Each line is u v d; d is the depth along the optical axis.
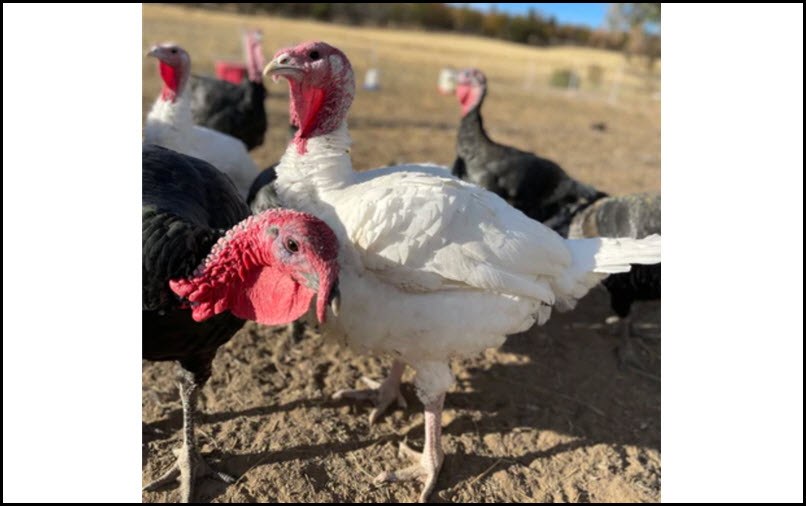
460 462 0.80
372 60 5.73
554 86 5.71
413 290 0.67
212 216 0.68
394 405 0.90
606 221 1.02
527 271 0.70
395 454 0.81
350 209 0.66
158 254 0.55
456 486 0.77
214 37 5.21
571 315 1.21
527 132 3.18
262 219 0.55
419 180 0.68
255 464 0.76
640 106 4.92
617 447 0.85
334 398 0.90
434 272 0.66
